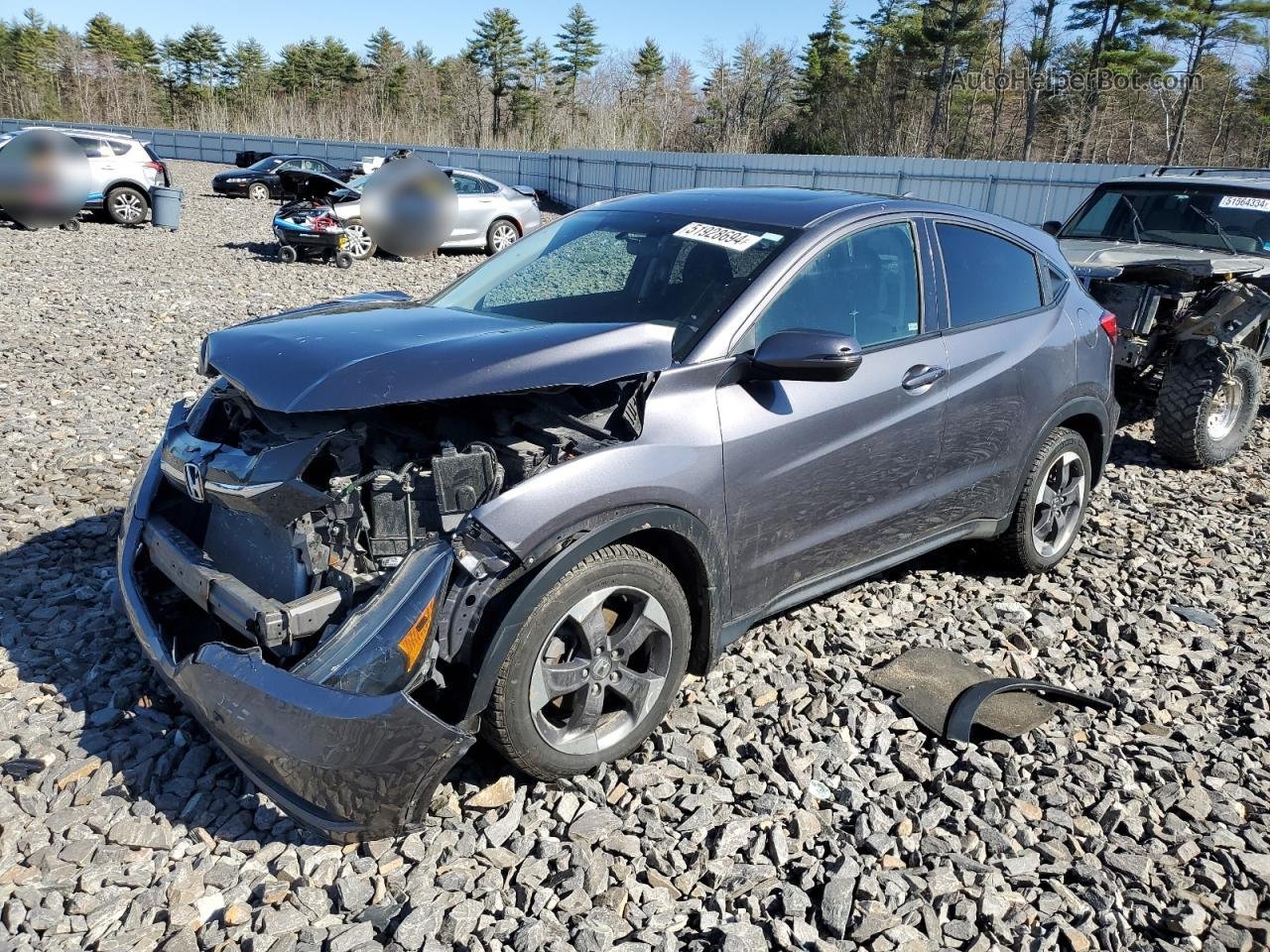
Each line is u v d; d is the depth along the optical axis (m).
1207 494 6.28
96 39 96.38
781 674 3.76
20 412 6.88
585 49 89.44
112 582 4.18
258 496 2.79
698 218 3.92
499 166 39.84
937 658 3.93
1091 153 55.00
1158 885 2.80
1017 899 2.73
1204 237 8.04
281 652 2.80
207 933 2.48
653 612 3.08
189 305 11.56
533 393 3.16
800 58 72.19
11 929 2.48
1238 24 49.84
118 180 19.61
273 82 95.56
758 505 3.33
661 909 2.62
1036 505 4.69
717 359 3.23
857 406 3.58
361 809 2.60
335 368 2.86
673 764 3.21
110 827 2.82
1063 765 3.31
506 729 2.82
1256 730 3.55
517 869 2.74
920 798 3.10
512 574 2.77
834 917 2.59
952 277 4.11
